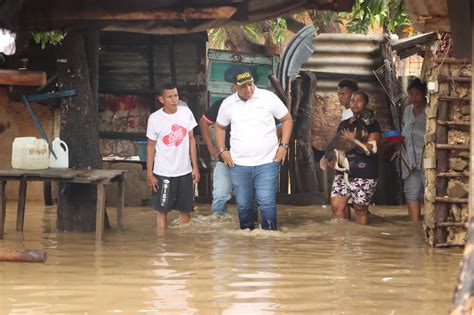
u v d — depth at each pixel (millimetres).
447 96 20922
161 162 24234
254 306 13609
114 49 33844
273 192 23922
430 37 25562
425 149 22062
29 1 20797
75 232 23766
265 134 23750
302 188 34156
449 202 20875
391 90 33969
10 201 33500
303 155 34094
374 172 25812
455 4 12727
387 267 17688
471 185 10344
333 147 26000
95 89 24703
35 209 30438
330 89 34688
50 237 22578
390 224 26219
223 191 26000
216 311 13227
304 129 34125
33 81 21062
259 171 23781
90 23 22219
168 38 33750
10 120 33594
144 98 34000
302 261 18328
